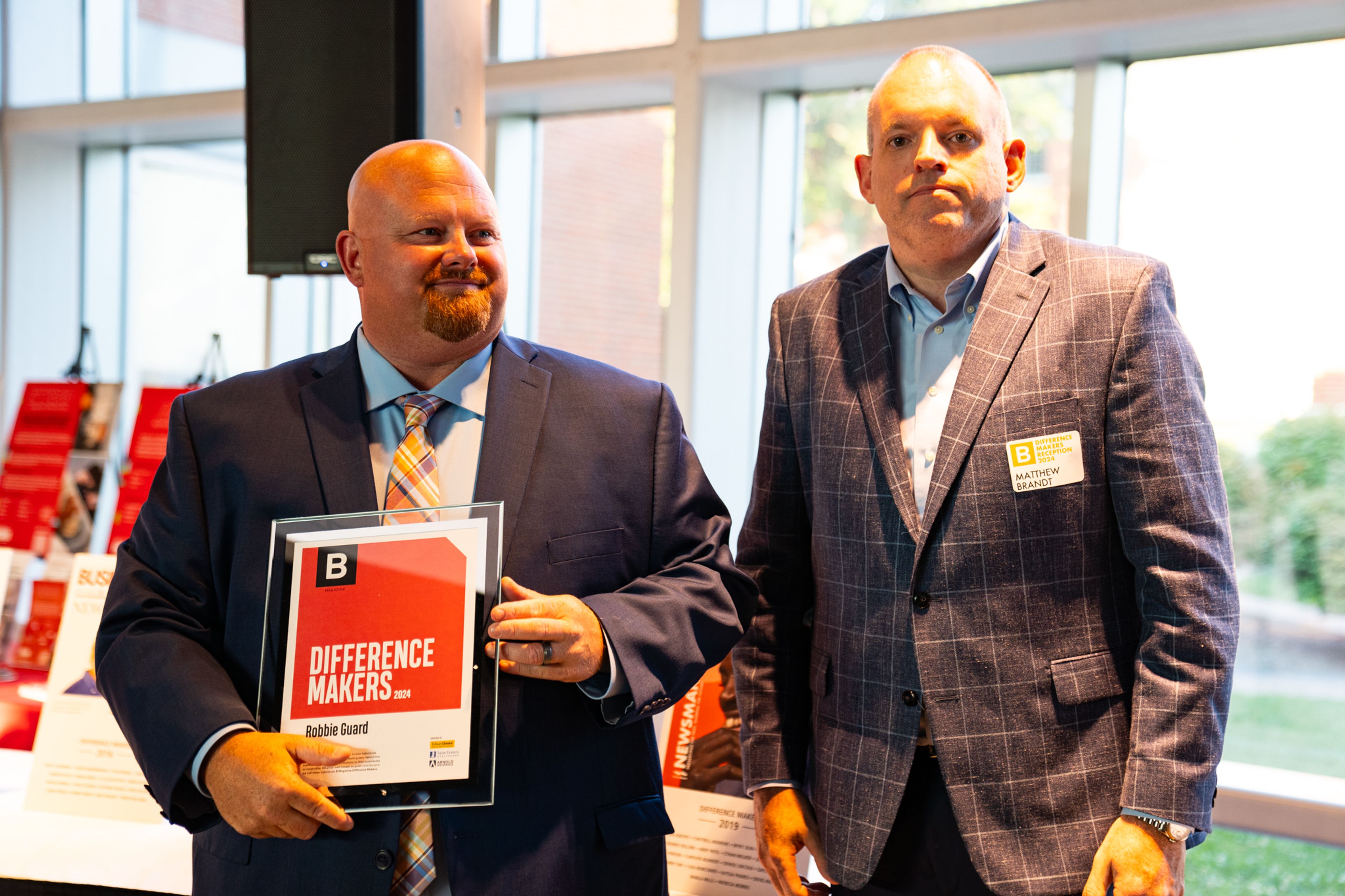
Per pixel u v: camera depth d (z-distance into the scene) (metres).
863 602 1.49
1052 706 1.38
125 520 2.80
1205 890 2.50
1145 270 1.42
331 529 1.40
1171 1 2.23
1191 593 1.33
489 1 3.16
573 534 1.47
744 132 2.89
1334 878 2.35
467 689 1.33
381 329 1.49
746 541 1.68
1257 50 2.37
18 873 1.95
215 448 1.51
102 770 2.17
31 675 2.79
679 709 2.08
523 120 3.29
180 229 3.84
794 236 3.02
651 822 1.48
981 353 1.43
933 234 1.41
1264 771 2.38
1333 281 2.31
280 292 3.52
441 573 1.37
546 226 3.30
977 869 1.38
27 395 3.15
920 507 1.46
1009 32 2.40
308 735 1.33
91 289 3.98
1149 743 1.31
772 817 1.59
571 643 1.32
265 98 2.35
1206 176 2.44
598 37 3.04
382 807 1.31
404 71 2.24
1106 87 2.49
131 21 3.82
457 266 1.44
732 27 2.84
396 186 1.45
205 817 1.39
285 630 1.37
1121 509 1.38
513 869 1.37
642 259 3.13
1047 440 1.39
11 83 3.83
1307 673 2.35
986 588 1.40
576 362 1.63
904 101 1.43
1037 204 2.59
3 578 2.63
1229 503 2.41
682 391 2.82
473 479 1.49
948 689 1.41
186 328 3.83
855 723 1.49
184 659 1.40
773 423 1.66
